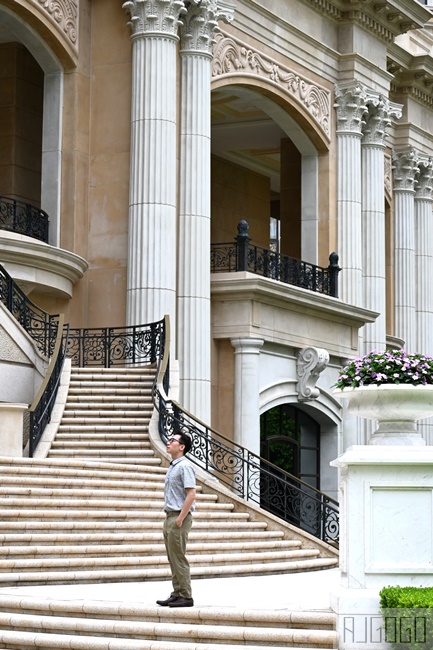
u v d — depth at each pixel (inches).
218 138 1756.9
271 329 1369.3
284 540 923.4
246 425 1321.4
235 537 882.1
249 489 1028.5
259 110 1632.6
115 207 1280.8
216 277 1339.8
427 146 1956.2
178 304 1272.1
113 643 535.2
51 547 728.3
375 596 516.4
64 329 1193.4
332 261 1542.8
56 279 1213.1
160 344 1142.3
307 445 1514.5
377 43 1684.3
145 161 1246.9
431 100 1955.0
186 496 572.1
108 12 1307.8
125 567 741.9
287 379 1408.7
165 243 1240.2
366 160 1680.6
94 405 1037.2
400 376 609.3
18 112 1398.9
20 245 1158.3
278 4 1501.0
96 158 1295.5
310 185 1594.5
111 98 1294.3
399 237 1891.0
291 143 1744.6
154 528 815.7
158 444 982.4
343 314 1498.5
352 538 529.7
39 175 1422.2
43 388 978.7
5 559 704.4
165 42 1261.1
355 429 1541.6
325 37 1600.6
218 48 1382.9
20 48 1405.0
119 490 866.8
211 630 534.0
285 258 1462.8
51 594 633.0
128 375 1101.1
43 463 868.0
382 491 533.0
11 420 887.7
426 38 1991.9
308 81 1553.9
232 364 1342.3
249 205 1886.1
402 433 617.6
